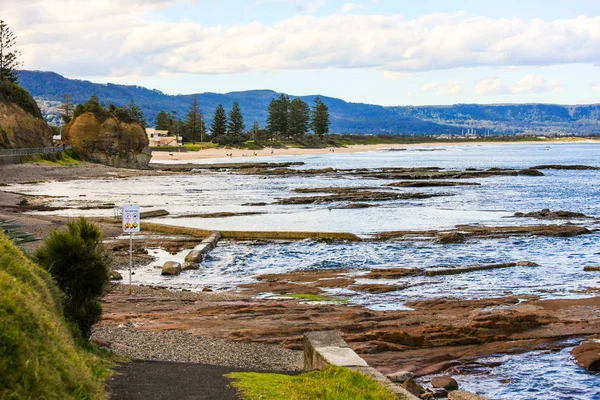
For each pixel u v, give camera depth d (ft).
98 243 45.62
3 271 34.53
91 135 408.67
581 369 56.29
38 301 35.42
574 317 72.18
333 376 39.45
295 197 221.46
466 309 76.59
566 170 395.55
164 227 145.48
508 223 162.81
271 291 88.48
